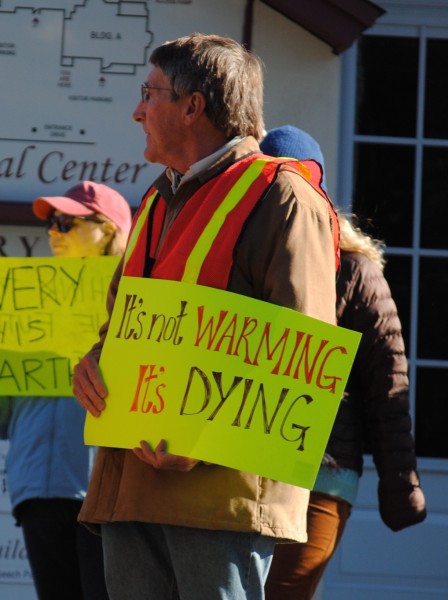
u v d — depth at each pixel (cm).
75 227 1124
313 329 709
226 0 1472
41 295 1109
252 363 709
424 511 1028
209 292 718
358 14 1432
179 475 716
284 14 1462
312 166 876
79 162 1470
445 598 1516
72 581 1090
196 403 709
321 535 992
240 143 768
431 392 1564
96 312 1105
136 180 1469
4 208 1451
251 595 727
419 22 1580
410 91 1582
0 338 1107
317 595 1479
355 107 1573
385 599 1512
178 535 718
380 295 1018
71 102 1472
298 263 718
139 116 791
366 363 1016
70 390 1089
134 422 722
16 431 1098
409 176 1577
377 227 1571
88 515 755
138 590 745
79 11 1476
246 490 712
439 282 1577
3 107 1470
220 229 734
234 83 768
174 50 773
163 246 756
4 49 1473
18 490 1078
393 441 1017
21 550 1463
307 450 704
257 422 704
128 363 734
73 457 1071
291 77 1477
